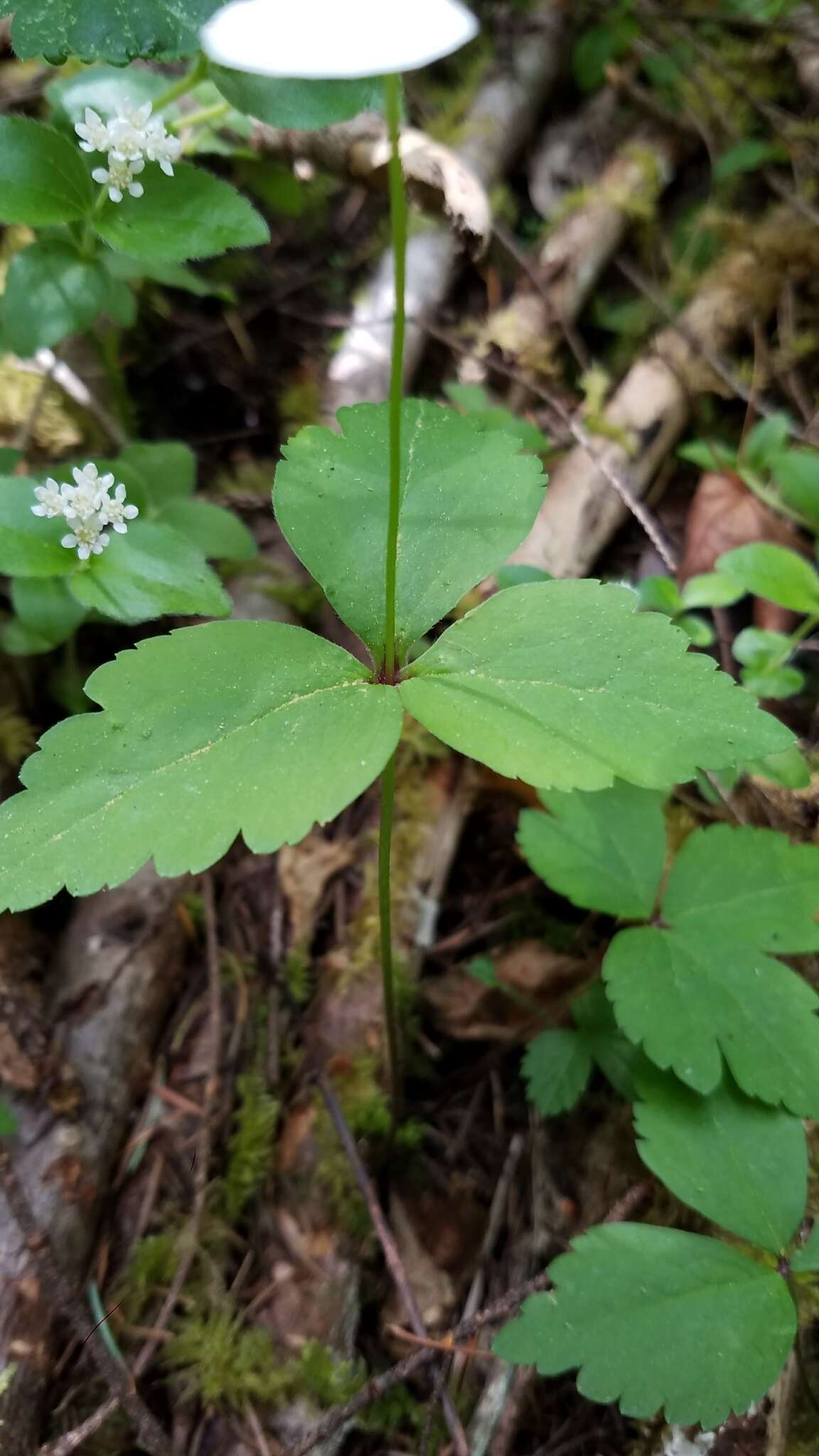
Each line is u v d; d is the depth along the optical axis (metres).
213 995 0.20
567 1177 0.20
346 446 0.16
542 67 0.34
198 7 0.16
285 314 0.31
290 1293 0.18
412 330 0.29
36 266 0.19
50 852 0.12
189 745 0.13
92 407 0.25
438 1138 0.20
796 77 0.34
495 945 0.23
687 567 0.26
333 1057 0.20
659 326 0.30
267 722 0.13
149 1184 0.19
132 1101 0.19
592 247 0.31
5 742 0.21
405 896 0.22
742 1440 0.16
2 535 0.17
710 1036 0.16
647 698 0.13
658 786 0.13
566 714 0.13
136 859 0.12
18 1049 0.18
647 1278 0.14
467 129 0.32
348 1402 0.16
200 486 0.28
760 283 0.30
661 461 0.29
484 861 0.24
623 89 0.34
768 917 0.17
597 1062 0.19
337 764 0.13
